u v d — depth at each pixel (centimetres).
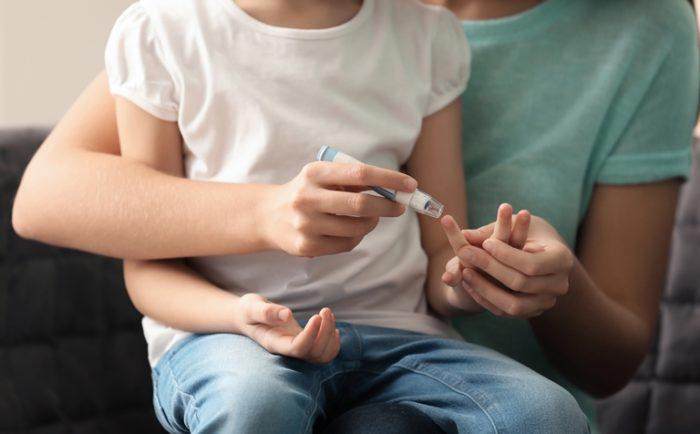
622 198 148
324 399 123
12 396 171
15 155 177
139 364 179
